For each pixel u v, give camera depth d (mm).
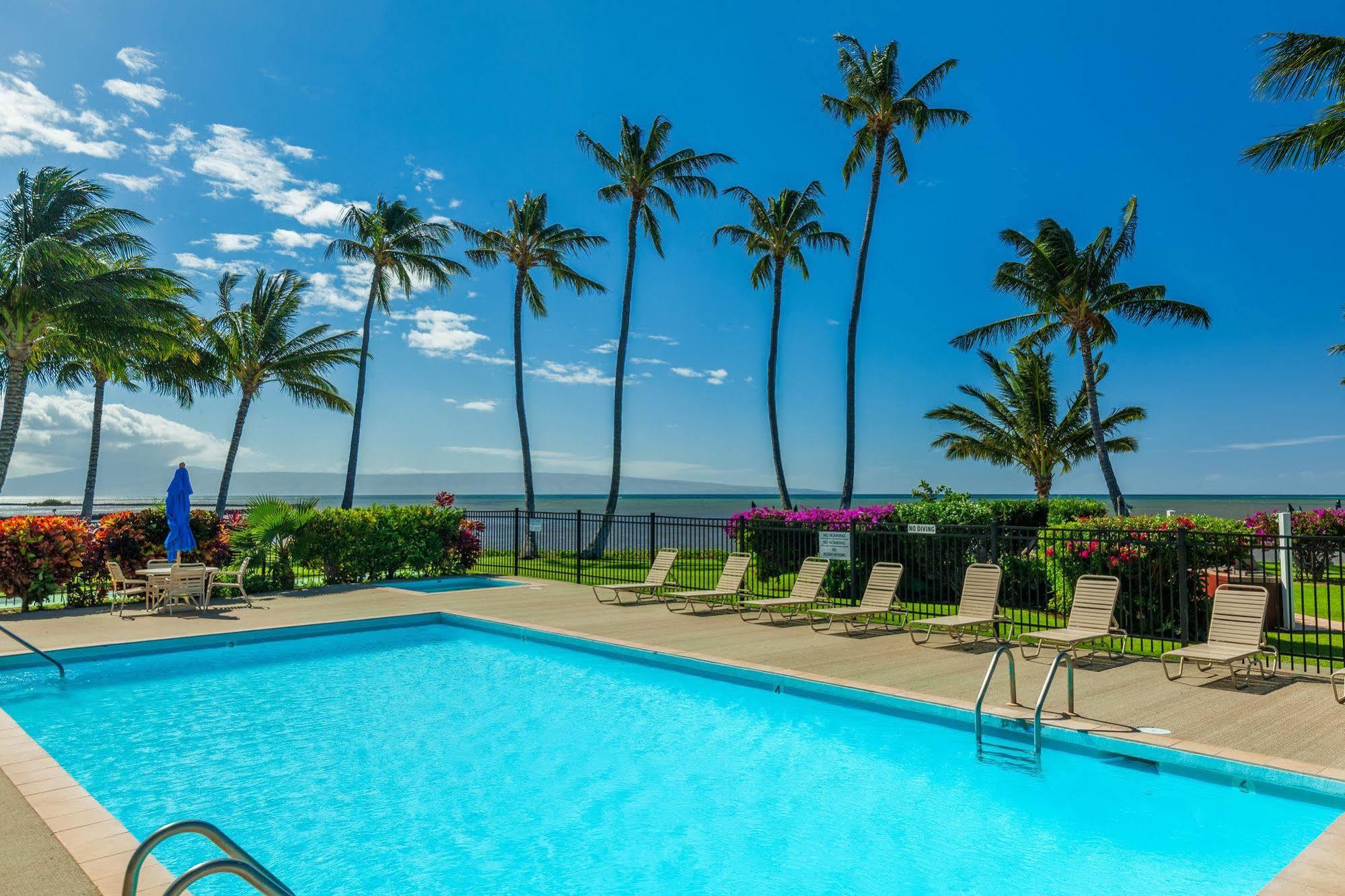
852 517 15914
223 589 16812
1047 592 14039
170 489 15617
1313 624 12758
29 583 13922
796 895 4707
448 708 8805
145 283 26125
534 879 4961
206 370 33562
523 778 6707
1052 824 5582
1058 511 24031
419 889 4844
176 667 10836
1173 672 8961
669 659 10367
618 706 8836
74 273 24672
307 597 16172
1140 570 10375
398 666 10914
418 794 6367
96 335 25672
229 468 34719
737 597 14234
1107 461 30141
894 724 7910
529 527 21359
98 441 35344
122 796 6301
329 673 10516
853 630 12203
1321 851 4316
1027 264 30297
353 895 4766
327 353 35594
